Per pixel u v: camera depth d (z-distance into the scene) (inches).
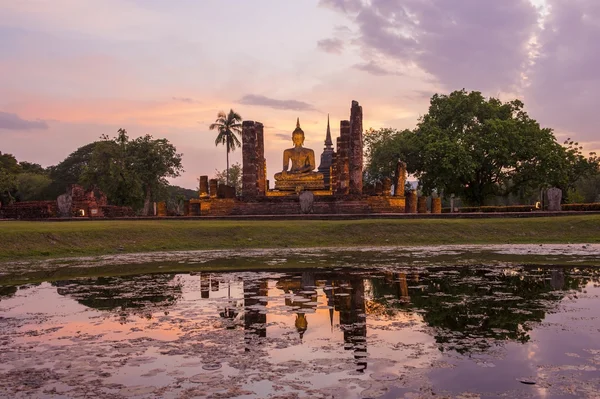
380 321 456.8
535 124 2455.7
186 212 2027.6
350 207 1872.5
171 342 398.0
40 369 338.6
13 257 1001.5
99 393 295.7
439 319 460.8
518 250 1067.9
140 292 614.5
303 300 555.2
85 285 672.4
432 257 954.7
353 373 323.6
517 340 391.2
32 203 1968.5
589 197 3858.3
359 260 916.0
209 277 727.7
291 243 1230.9
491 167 2433.6
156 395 291.4
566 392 291.0
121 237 1178.0
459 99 2522.1
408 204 1942.7
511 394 288.7
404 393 291.3
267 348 378.9
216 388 299.9
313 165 2373.3
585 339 392.2
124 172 2942.9
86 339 410.3
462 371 325.7
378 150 2721.5
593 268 780.6
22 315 498.9
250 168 1956.2
